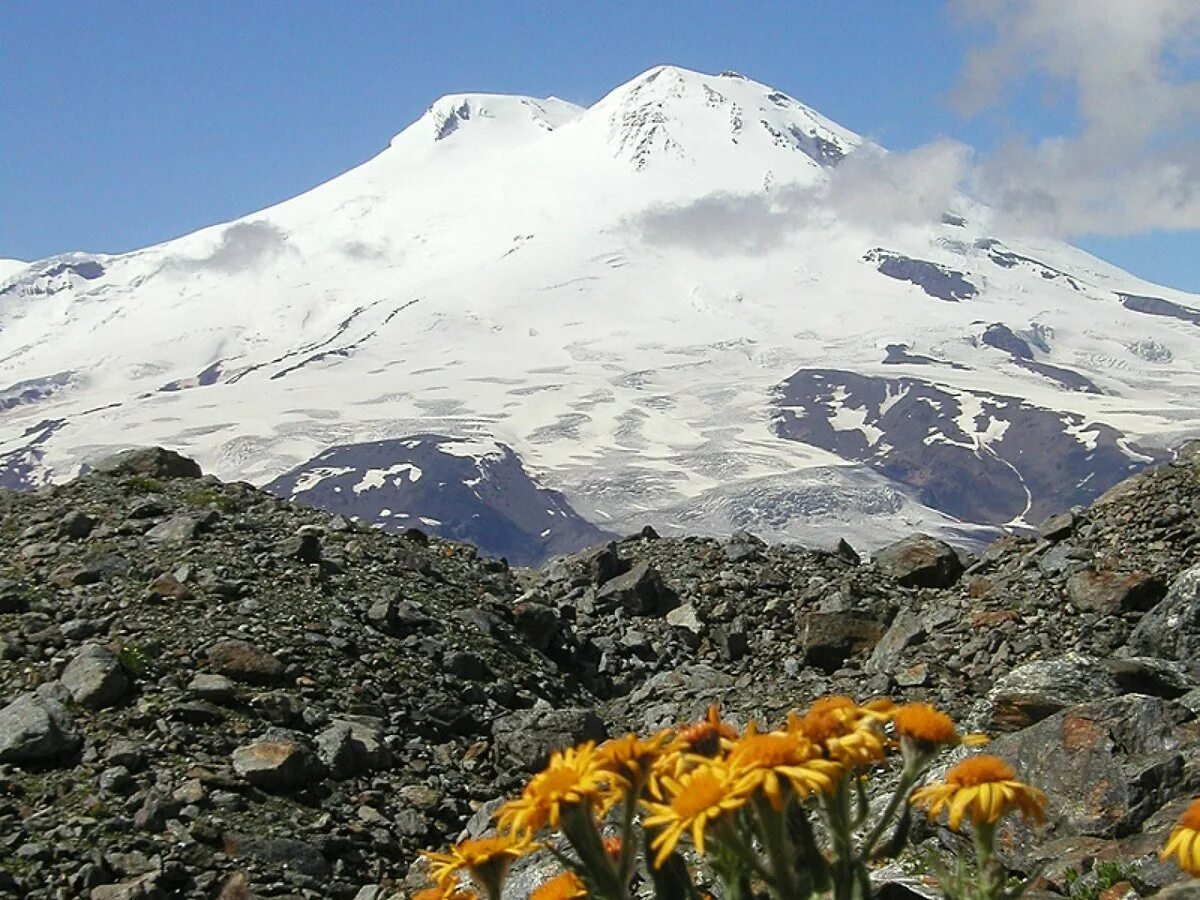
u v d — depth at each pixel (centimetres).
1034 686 1255
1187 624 1463
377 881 1206
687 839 514
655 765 385
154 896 1091
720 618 2011
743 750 360
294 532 1959
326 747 1344
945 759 1058
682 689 1788
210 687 1401
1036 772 983
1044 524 2066
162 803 1197
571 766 384
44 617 1539
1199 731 989
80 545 1800
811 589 2052
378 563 1917
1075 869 869
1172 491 1988
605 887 374
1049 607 1738
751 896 389
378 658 1580
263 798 1260
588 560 2211
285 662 1505
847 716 381
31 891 1082
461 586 1958
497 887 406
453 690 1583
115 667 1385
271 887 1139
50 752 1262
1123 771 943
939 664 1680
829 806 386
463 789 1390
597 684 1852
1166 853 422
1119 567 1750
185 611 1580
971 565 2138
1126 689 1253
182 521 1866
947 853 912
